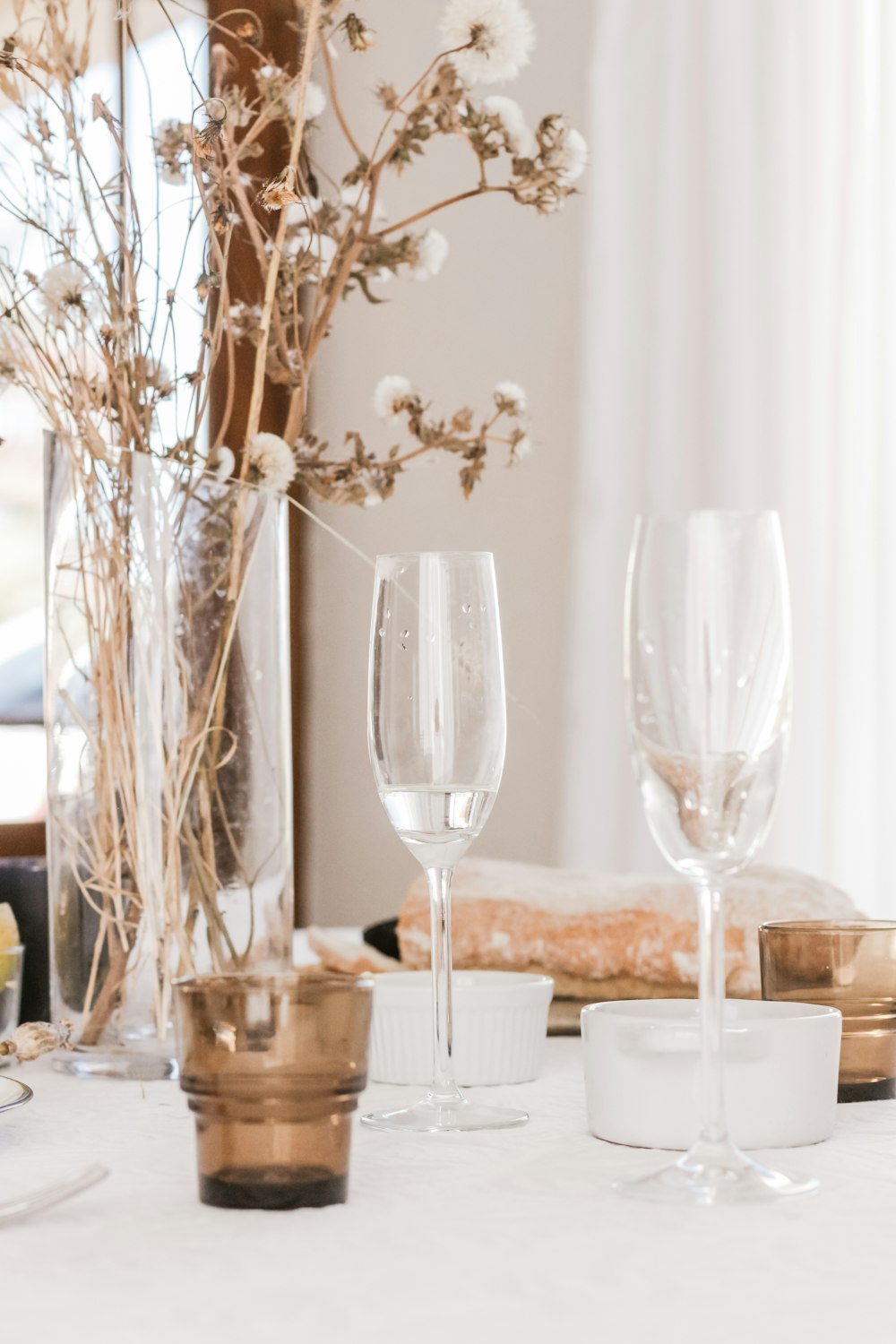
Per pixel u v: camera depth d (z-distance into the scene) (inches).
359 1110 31.0
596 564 85.6
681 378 83.7
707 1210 22.0
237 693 34.3
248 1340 16.5
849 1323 17.1
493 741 29.5
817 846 77.7
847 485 78.0
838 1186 23.6
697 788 22.5
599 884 42.7
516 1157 26.0
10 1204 20.9
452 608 29.3
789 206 80.9
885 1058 31.8
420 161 91.6
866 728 76.9
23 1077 34.9
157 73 83.4
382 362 93.1
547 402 89.3
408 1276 18.8
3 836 84.9
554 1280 18.6
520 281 89.9
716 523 22.5
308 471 38.6
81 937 34.3
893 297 76.8
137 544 33.9
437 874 30.9
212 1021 22.2
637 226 85.7
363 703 92.4
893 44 77.2
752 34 81.8
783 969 31.7
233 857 34.0
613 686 85.0
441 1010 30.9
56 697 34.3
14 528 85.7
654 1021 26.7
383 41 90.5
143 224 37.5
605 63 86.0
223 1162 22.2
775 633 22.5
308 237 38.9
